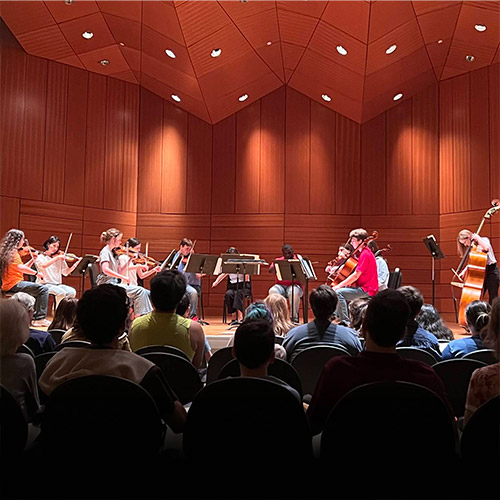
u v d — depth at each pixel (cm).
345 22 812
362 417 171
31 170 943
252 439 173
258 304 363
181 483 183
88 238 999
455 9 812
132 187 1049
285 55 962
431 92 1015
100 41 934
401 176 1025
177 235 1055
